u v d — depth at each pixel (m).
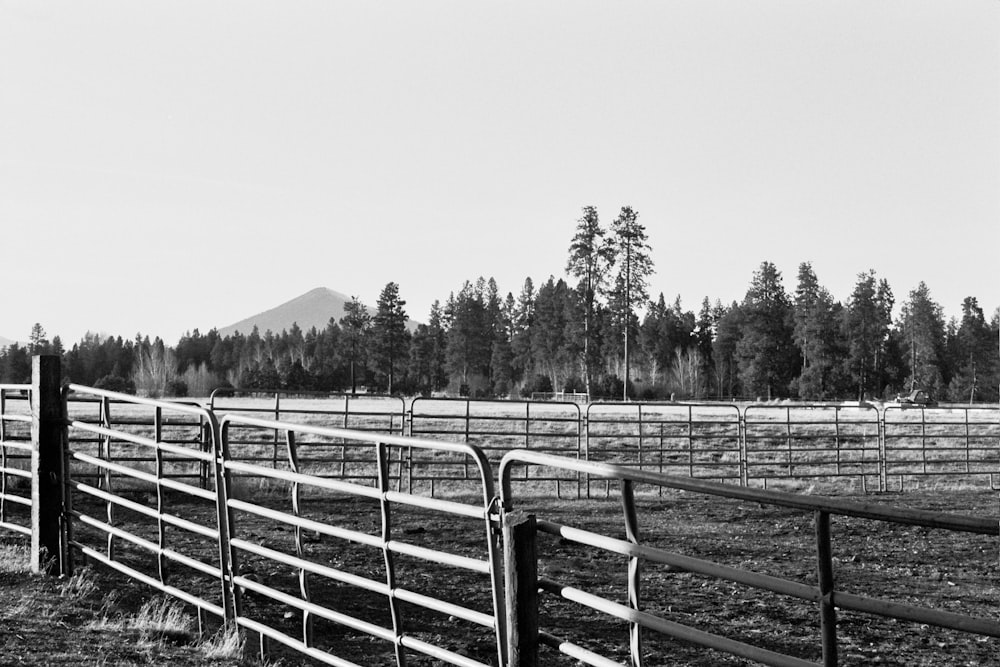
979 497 21.39
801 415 47.12
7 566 8.87
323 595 9.36
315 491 17.70
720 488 3.71
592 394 81.25
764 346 98.88
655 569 11.26
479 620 4.96
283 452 20.91
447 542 12.84
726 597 9.94
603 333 84.94
